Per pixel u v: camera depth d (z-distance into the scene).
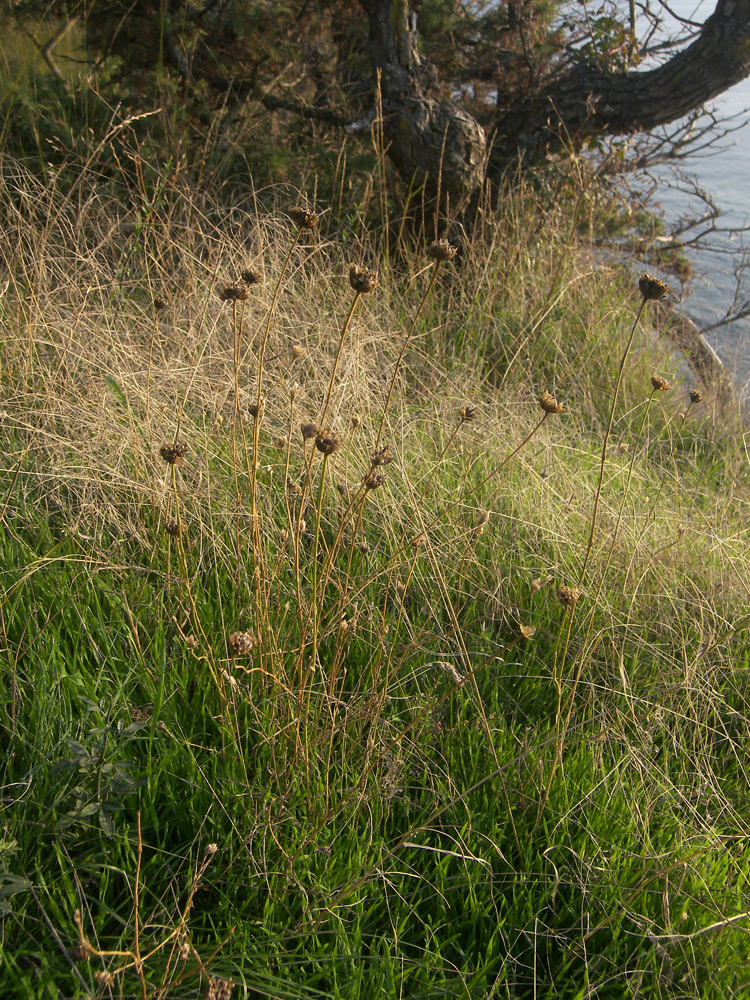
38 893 1.58
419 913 1.80
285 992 1.51
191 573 2.41
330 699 1.91
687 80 5.27
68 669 2.04
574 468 3.43
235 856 1.73
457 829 1.89
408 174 5.00
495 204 5.69
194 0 5.37
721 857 1.99
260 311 3.55
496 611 2.59
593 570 2.75
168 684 2.06
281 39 5.56
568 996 1.70
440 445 3.24
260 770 1.85
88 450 2.62
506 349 4.31
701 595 2.74
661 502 3.39
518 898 1.83
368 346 3.72
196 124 5.38
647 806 1.99
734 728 2.45
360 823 1.89
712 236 9.46
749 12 5.00
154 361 3.16
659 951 1.69
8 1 4.96
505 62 5.98
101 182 4.54
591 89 5.55
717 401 4.84
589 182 5.82
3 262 3.53
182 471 2.67
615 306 5.07
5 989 1.41
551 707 2.35
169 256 3.90
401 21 4.78
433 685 2.30
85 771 1.70
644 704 2.34
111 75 5.28
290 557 2.48
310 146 5.52
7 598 2.15
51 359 3.03
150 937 1.55
